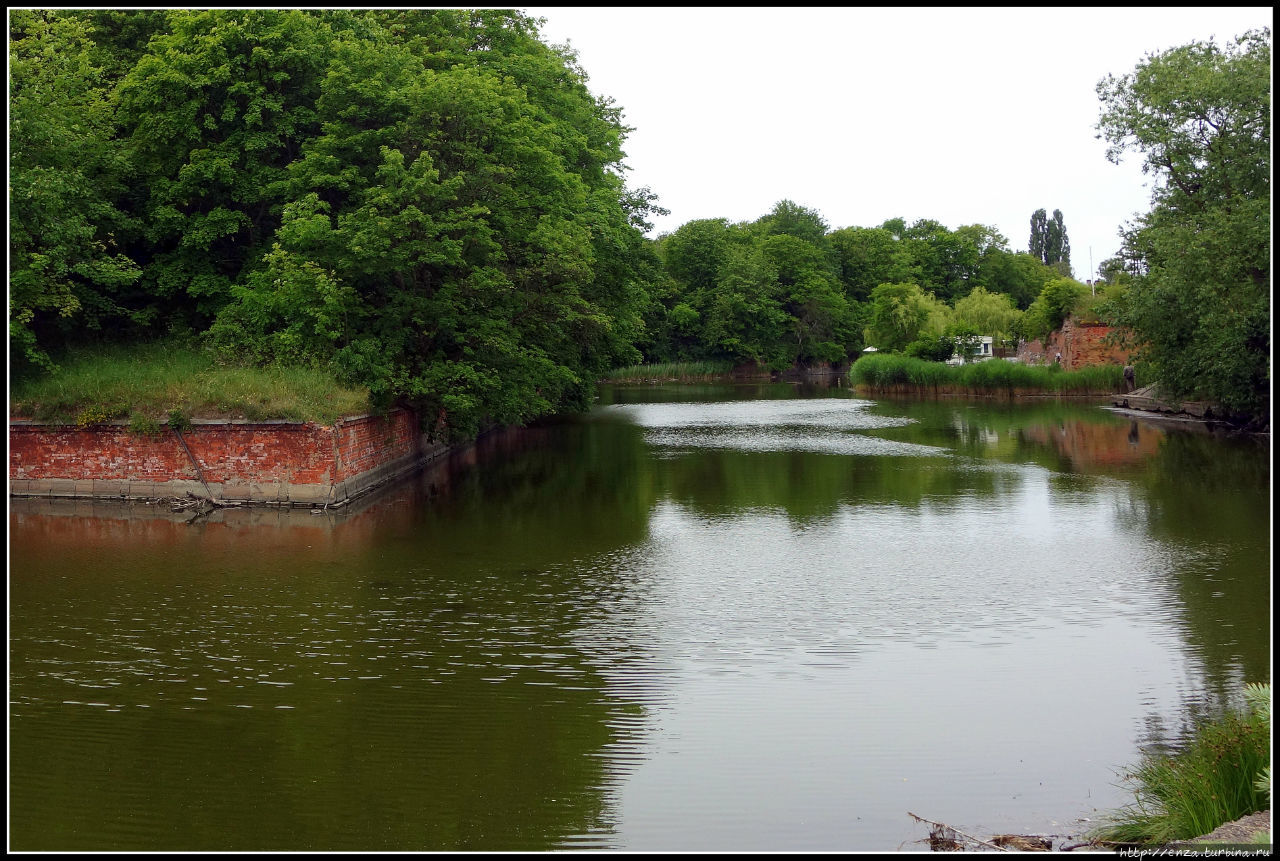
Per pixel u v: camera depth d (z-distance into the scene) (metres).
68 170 26.00
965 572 16.59
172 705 10.39
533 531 20.27
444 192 25.80
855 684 11.04
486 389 27.55
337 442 23.42
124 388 24.12
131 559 17.31
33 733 9.67
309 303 25.42
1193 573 16.31
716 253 111.19
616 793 8.41
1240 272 38.34
